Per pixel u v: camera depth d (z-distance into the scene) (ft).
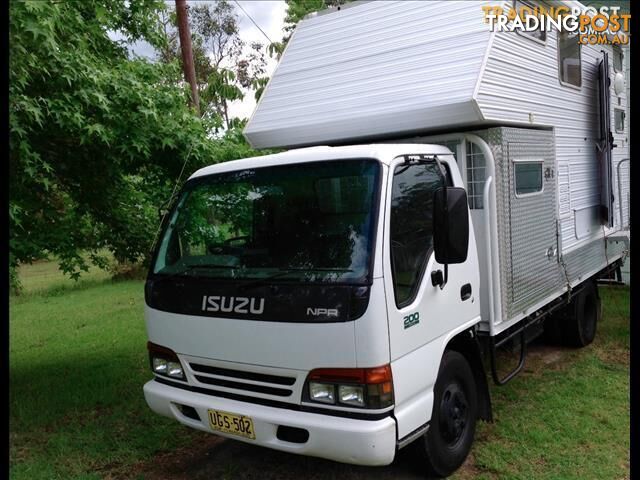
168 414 12.64
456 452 12.75
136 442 15.48
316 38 18.03
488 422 14.70
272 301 10.80
